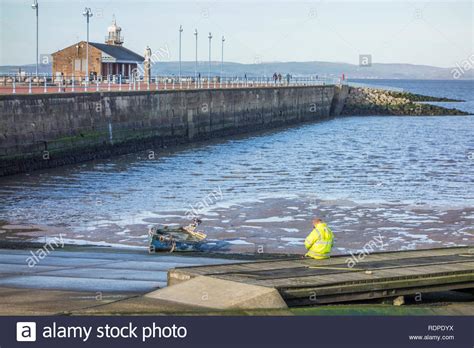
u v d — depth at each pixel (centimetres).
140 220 3759
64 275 2325
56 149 5956
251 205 4231
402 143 8712
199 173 5681
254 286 1814
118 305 1745
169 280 1994
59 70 9825
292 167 6156
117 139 6956
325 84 14775
